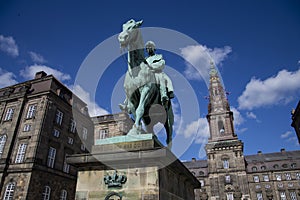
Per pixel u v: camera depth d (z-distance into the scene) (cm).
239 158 5741
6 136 2734
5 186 2417
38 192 2433
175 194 415
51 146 2761
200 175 6569
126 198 348
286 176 6275
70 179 2953
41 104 2831
